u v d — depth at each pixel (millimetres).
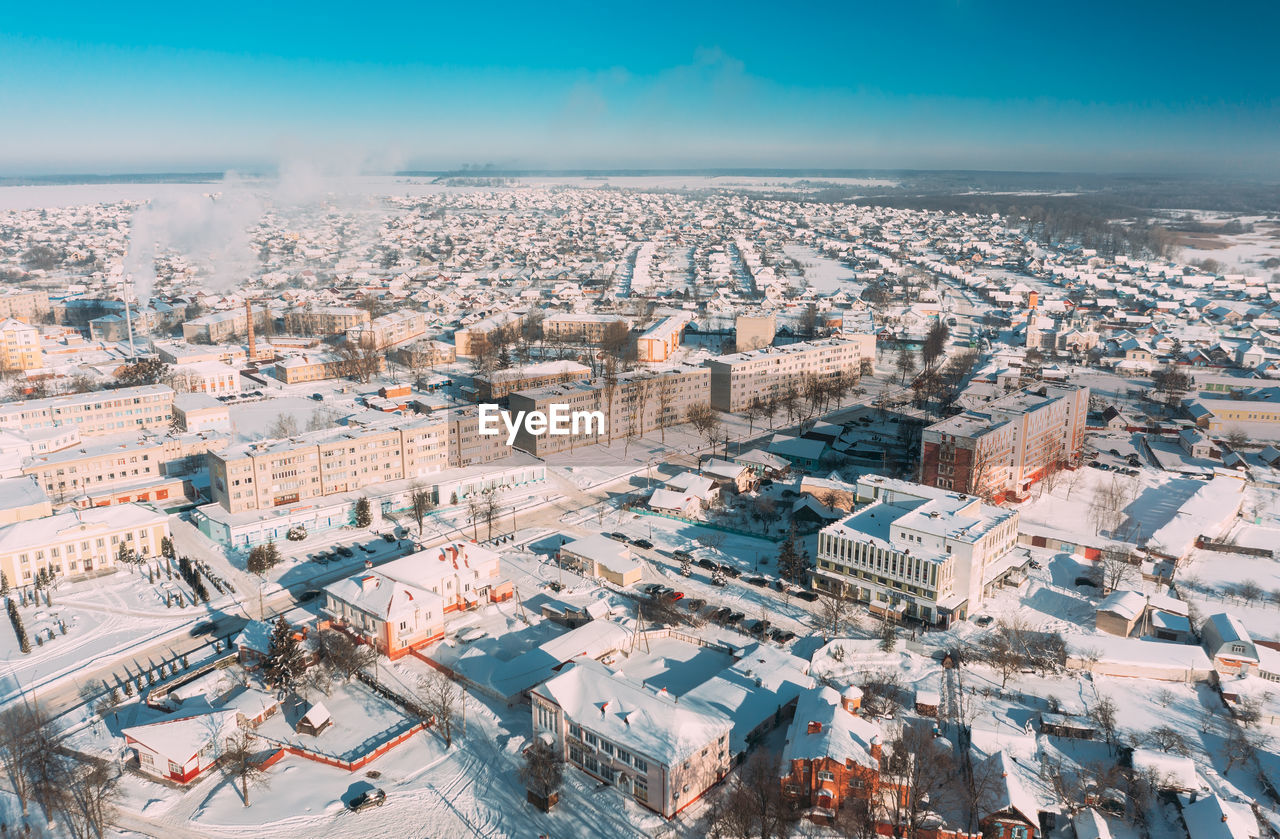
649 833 135500
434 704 166125
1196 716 167875
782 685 168375
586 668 157750
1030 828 133000
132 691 173000
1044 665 182000
